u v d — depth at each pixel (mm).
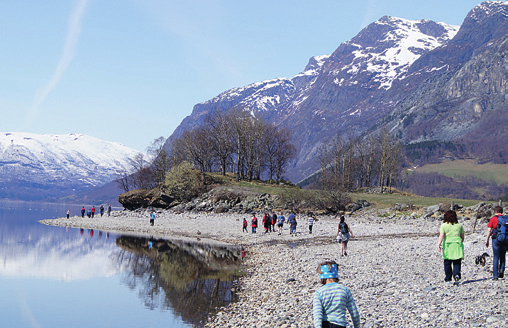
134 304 19859
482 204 54469
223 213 81125
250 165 111500
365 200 75750
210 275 25453
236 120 112250
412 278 17984
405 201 73812
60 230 65812
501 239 14977
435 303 13258
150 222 67625
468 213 54000
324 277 7898
